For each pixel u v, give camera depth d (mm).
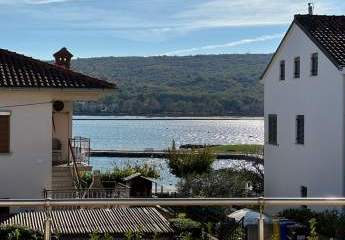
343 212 26859
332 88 28609
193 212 27219
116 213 22172
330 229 23844
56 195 25453
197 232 20406
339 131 28062
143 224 20672
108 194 26375
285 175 34156
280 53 34844
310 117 31016
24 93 25891
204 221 26172
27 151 25953
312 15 32625
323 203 7504
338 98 28062
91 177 29281
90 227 20047
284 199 7480
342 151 27875
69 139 28203
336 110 28297
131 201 7250
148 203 7285
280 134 34906
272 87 36250
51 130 26172
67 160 28812
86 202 7250
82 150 30875
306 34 31062
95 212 22125
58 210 22078
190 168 43625
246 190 37562
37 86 25719
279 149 35062
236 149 88062
